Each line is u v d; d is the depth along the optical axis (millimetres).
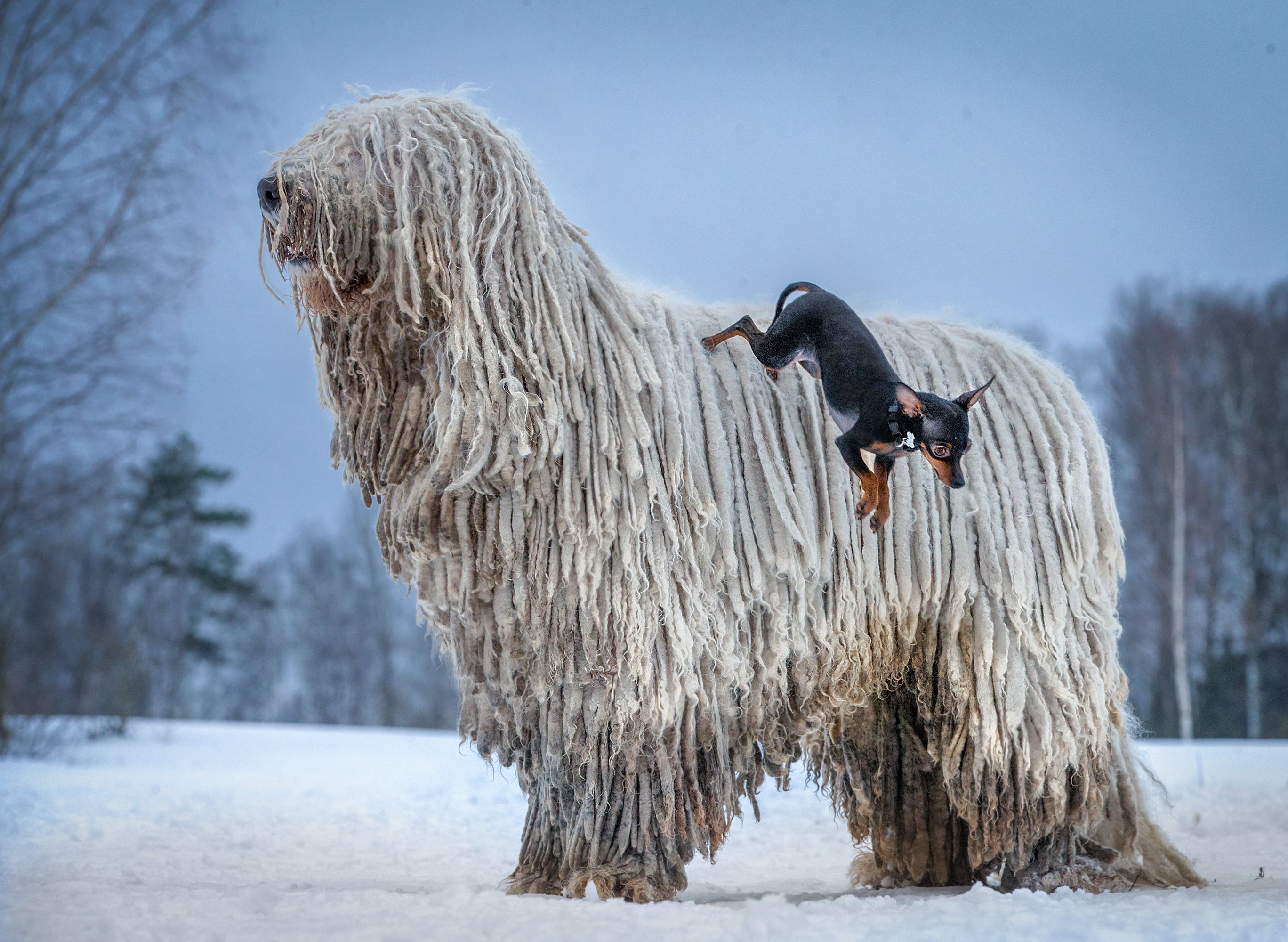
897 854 6062
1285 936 3893
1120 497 37719
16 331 16031
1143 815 5711
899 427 4426
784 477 5250
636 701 4926
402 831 8492
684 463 5047
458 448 4832
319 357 5117
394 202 4867
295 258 4812
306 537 57312
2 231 15469
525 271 4977
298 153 4969
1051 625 5438
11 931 3885
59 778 12984
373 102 5211
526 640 4992
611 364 5055
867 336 4730
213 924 4043
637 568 4922
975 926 4027
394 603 50812
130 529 52438
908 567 5379
